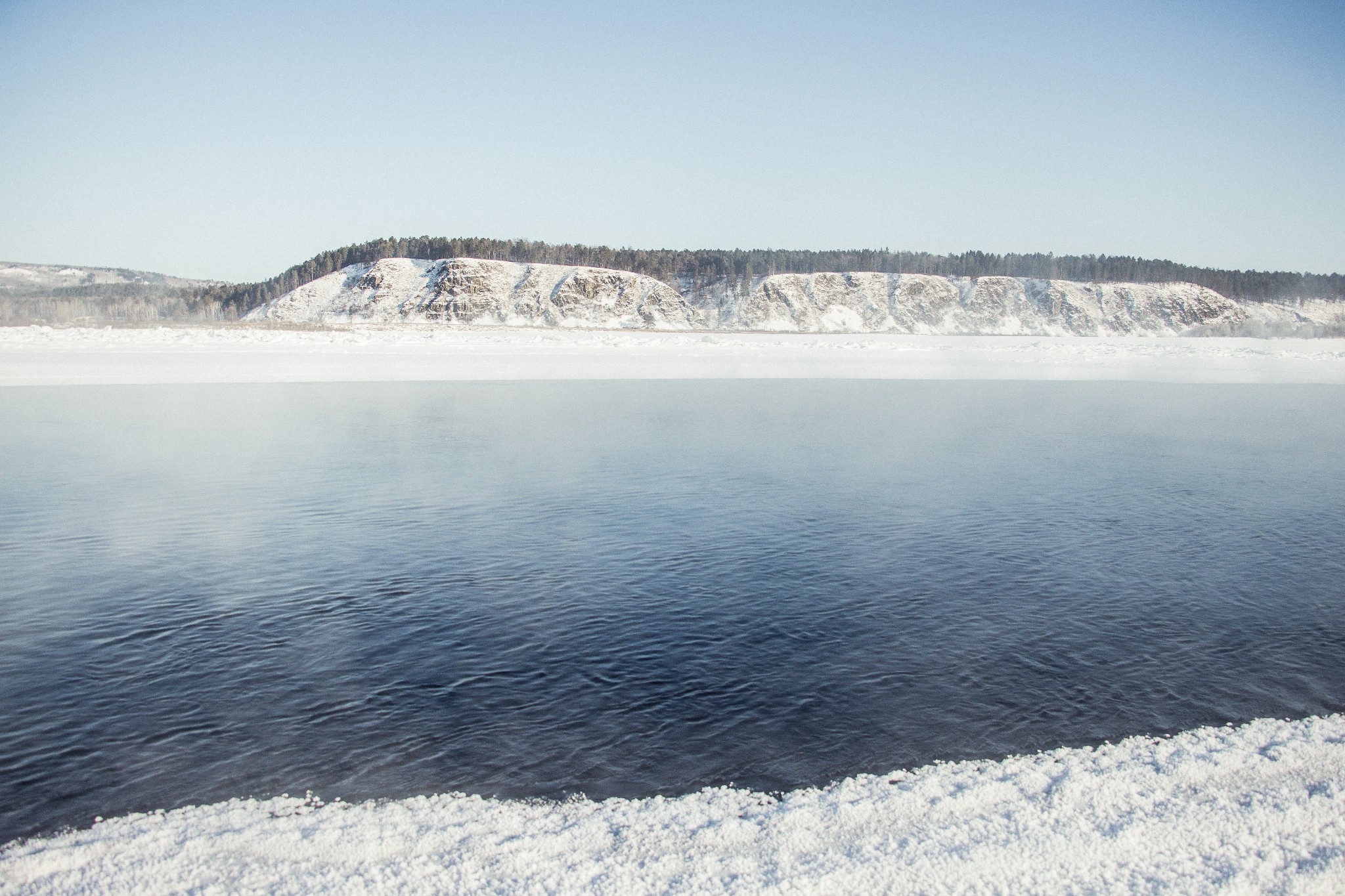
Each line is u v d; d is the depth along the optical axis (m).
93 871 5.82
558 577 12.45
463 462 21.39
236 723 8.03
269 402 33.94
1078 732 7.88
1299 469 21.09
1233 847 6.09
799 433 26.86
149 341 65.06
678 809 6.60
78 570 12.78
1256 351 76.81
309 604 11.33
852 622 10.68
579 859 5.93
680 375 49.22
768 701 8.50
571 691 8.73
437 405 33.53
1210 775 7.08
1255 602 11.49
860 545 14.14
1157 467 21.33
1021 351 76.56
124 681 8.95
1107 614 11.00
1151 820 6.41
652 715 8.21
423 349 65.12
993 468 21.00
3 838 6.21
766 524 15.52
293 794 6.84
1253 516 16.20
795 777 7.10
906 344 91.00
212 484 18.77
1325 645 10.01
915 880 5.70
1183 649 9.86
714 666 9.34
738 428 27.78
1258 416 32.34
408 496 17.70
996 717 8.16
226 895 5.56
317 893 5.57
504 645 9.92
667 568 12.91
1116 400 38.31
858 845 6.11
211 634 10.26
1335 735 7.77
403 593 11.75
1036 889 5.64
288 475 19.72
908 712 8.27
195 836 6.24
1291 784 6.94
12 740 7.67
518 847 6.09
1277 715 8.26
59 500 17.19
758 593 11.77
